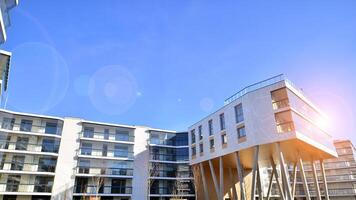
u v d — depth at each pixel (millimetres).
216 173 48375
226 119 38250
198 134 45656
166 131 56000
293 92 33438
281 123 31109
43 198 41281
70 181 43406
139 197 47781
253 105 33938
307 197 33406
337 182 69250
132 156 50500
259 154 38031
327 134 40844
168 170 53188
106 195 45062
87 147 47625
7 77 26484
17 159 41219
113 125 50969
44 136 44000
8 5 18625
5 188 38750
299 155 35281
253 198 31328
